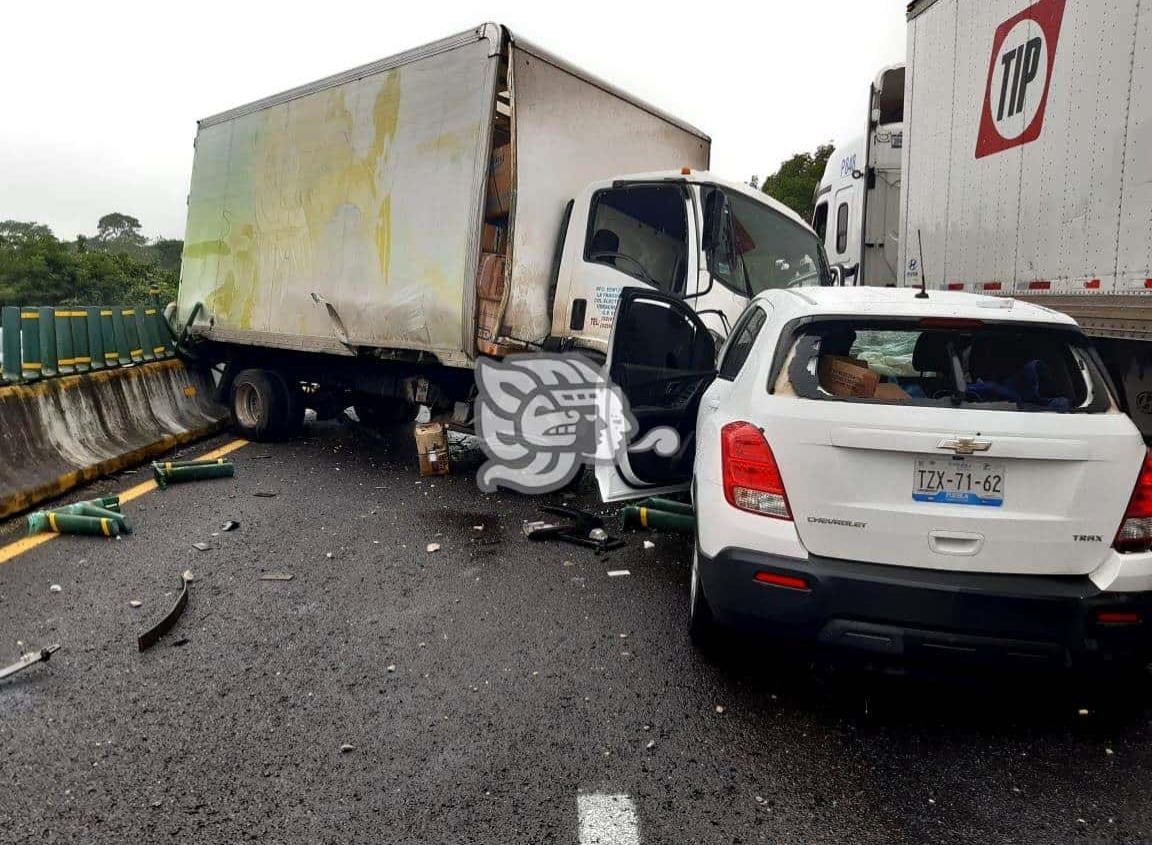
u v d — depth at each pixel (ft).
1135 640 9.17
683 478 16.97
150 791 8.77
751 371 11.08
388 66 22.13
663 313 16.56
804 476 9.77
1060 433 9.14
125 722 10.19
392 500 21.65
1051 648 9.19
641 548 17.60
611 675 11.67
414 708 10.64
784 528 9.87
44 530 18.17
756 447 10.11
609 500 15.94
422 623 13.47
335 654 12.25
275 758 9.43
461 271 20.27
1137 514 9.17
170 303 32.24
